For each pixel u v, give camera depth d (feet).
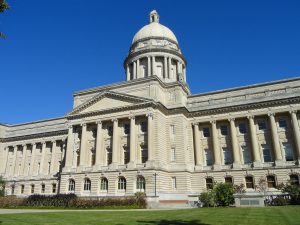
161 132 177.47
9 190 246.88
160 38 275.39
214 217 72.59
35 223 63.82
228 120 184.96
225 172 174.09
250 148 177.88
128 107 180.55
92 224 61.82
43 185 235.81
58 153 242.58
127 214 88.33
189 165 179.42
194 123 191.62
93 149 191.62
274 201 121.80
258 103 177.99
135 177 164.04
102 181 175.63
